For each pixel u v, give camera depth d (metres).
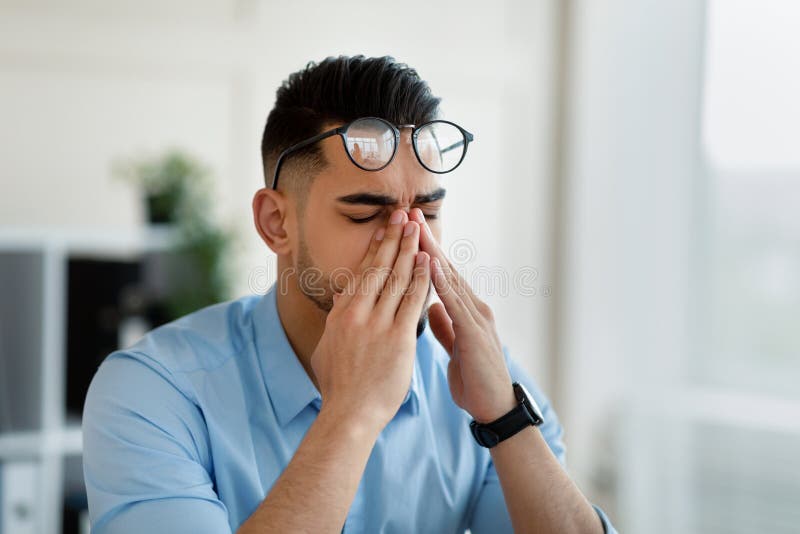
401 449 1.05
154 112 2.53
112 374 0.94
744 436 2.24
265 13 2.65
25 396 2.02
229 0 2.61
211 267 2.18
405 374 0.88
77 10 2.43
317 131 0.96
